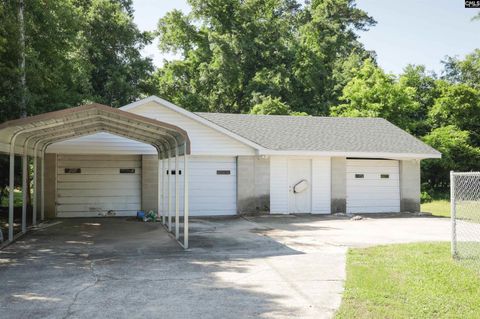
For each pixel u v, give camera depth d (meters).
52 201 16.34
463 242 10.88
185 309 5.73
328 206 18.31
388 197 19.11
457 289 6.61
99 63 29.06
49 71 17.67
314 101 37.28
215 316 5.47
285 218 16.55
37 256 9.19
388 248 9.98
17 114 14.16
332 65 40.16
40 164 15.84
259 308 5.78
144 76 31.08
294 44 39.00
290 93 36.72
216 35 36.19
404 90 31.69
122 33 29.52
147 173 16.81
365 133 20.52
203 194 17.25
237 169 17.45
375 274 7.44
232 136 17.17
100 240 11.30
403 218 17.00
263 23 39.59
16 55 14.48
